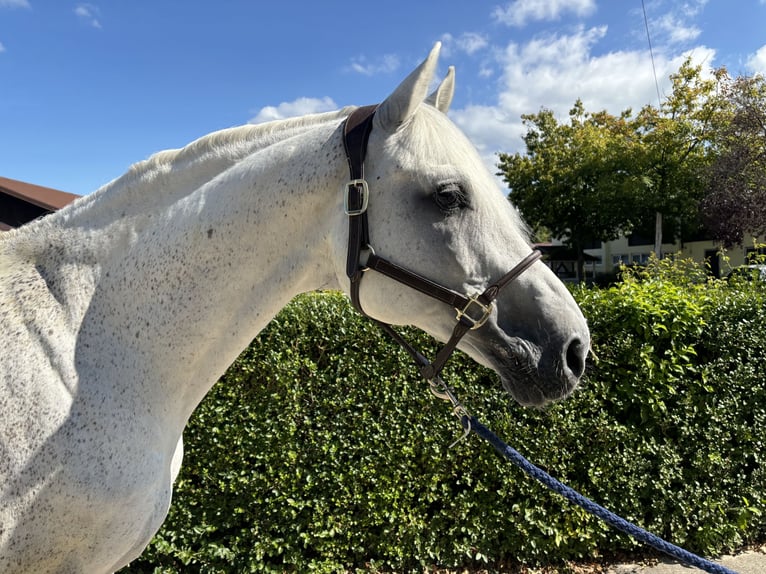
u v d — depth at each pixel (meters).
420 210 1.26
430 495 3.22
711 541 3.53
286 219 1.37
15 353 1.19
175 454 1.54
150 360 1.33
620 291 3.61
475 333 1.32
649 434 3.46
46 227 1.39
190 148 1.45
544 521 3.32
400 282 1.29
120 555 1.30
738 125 18.73
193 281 1.35
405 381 3.21
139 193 1.41
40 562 1.21
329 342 3.20
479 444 3.28
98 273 1.34
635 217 22.70
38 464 1.15
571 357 1.33
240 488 3.08
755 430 3.58
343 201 1.32
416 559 3.23
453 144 1.31
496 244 1.30
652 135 21.62
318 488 3.14
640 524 3.44
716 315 3.56
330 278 1.44
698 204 21.02
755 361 3.56
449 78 1.55
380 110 1.32
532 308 1.29
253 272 1.38
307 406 3.16
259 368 3.10
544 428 3.32
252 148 1.45
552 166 24.20
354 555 3.21
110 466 1.22
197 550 3.10
